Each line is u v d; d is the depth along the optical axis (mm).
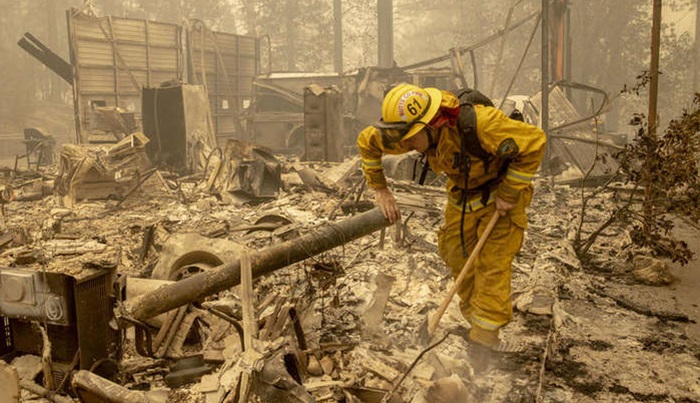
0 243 6254
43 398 3387
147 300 3611
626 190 10461
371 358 3545
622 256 6395
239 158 11234
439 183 12148
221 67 23922
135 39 21109
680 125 5930
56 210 10156
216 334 3910
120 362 3631
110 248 3715
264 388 2775
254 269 3727
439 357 3602
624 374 3641
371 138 3375
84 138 19219
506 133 2963
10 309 3369
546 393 3396
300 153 21688
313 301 4336
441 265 6043
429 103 2969
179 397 3295
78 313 3305
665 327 4414
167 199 11258
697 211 5926
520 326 4414
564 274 5656
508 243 3301
